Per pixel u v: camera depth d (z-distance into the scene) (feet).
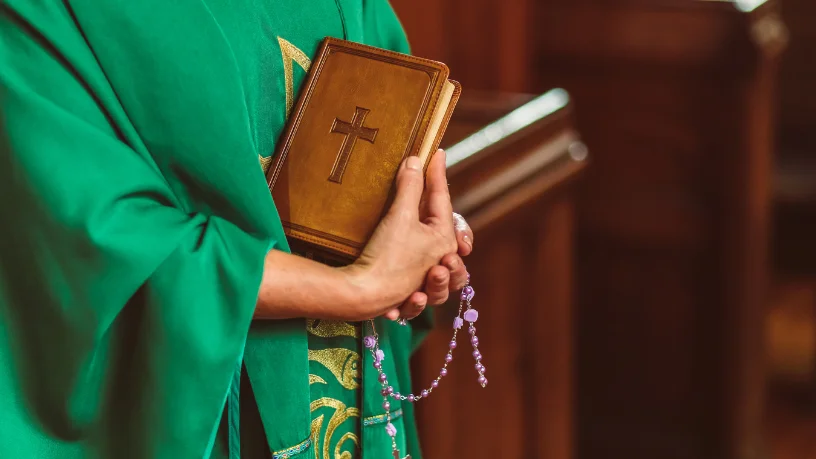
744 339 12.41
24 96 3.49
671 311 12.73
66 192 3.46
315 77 4.26
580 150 8.74
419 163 4.04
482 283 7.75
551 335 8.93
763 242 12.38
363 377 4.41
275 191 4.15
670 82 12.23
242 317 3.62
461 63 10.15
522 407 8.71
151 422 3.63
